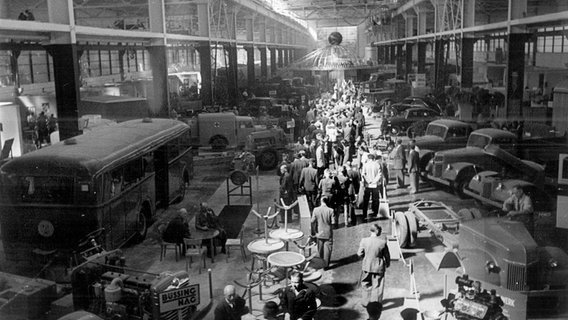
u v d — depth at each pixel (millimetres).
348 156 20328
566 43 30125
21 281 10383
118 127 15930
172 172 17844
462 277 8602
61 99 16375
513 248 9258
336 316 10031
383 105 33188
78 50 20562
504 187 14477
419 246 13180
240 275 12195
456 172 16266
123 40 23281
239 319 9062
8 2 33781
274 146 23516
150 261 13188
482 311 8180
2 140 18688
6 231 11836
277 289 11141
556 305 9180
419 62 47000
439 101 30828
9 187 11766
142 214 14797
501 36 31953
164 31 25812
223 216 16562
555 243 11570
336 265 12508
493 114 24562
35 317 9891
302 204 15617
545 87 26781
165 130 16547
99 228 11875
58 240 11820
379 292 10086
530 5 30688
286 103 35438
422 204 14508
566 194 13930
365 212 15891
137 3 43625
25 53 26406
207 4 35875
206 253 13453
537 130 20219
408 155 18844
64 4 15953
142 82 28250
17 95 21422
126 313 9438
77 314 8320
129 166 13992
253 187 20328
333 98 37156
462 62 32469
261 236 14375
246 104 33750
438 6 40000
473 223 10203
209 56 36031
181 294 9555
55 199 11766
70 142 13305
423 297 10500
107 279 9961
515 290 9273
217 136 25297
